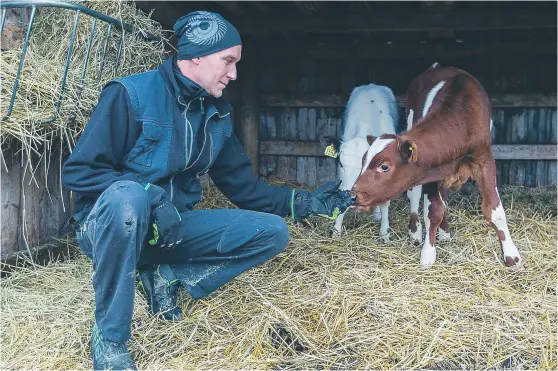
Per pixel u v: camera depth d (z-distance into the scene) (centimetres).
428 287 282
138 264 241
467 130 315
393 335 237
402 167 297
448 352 226
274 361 218
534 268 309
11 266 304
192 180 251
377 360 220
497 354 225
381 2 439
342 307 258
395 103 457
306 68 558
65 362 216
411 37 537
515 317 251
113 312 204
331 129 548
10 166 307
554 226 382
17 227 315
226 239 237
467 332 238
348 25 455
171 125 228
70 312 254
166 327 240
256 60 543
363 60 555
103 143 216
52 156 339
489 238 351
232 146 260
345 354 225
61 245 342
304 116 552
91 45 310
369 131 389
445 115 318
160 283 245
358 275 295
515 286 289
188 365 215
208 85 227
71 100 286
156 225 209
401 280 294
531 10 436
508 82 532
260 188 263
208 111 239
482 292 276
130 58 333
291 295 270
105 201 198
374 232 380
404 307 258
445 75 381
